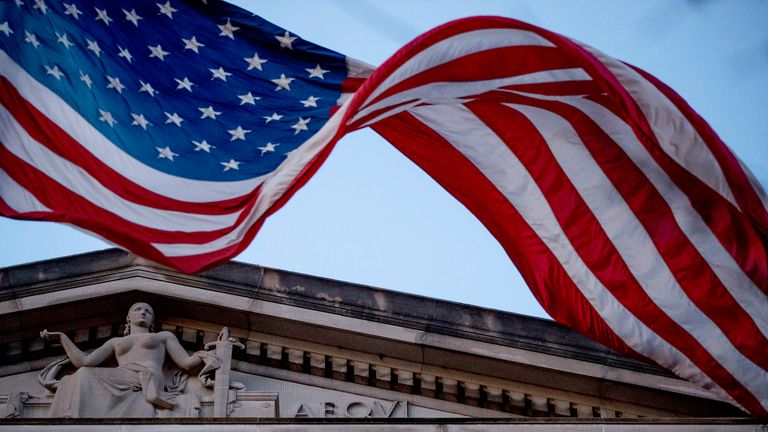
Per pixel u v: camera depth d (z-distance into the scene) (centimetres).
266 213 3162
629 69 3519
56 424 3794
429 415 4212
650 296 3556
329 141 3178
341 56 3622
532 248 3612
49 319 4247
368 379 4247
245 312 4244
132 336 4150
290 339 4262
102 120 3384
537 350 4216
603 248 3572
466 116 3612
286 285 4281
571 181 3591
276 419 3841
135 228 3228
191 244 3225
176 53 3550
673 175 3556
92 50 3472
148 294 4272
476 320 4250
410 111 3597
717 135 3538
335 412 4194
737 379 3559
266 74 3575
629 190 3572
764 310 3544
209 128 3450
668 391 4159
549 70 3509
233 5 3622
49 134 3316
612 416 4188
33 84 3366
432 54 3378
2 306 4219
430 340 4228
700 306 3550
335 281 4294
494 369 4228
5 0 3416
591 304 3572
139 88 3469
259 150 3428
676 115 3516
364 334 4234
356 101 3225
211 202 3300
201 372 4131
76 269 4281
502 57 3472
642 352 3559
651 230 3562
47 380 4122
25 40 3406
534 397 4225
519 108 3588
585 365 4200
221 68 3556
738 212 3541
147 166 3341
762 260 3544
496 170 3619
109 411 4012
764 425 3822
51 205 3225
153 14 3572
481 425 3856
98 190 3272
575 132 3594
